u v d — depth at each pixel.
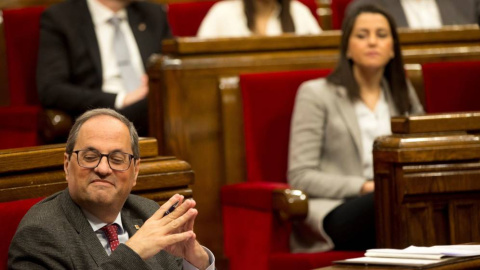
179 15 12.81
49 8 11.80
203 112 9.84
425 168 7.59
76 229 5.55
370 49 9.52
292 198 8.43
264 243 8.82
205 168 9.79
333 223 8.88
